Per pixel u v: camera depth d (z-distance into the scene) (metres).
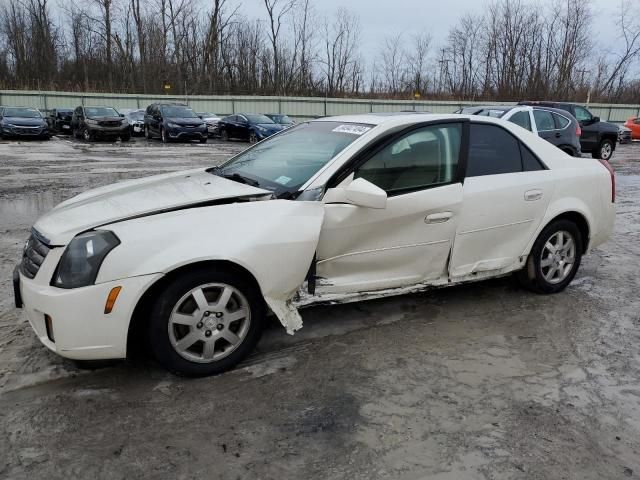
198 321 3.20
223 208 3.27
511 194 4.28
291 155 4.04
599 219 4.93
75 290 2.91
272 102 37.91
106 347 3.00
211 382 3.26
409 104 38.69
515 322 4.23
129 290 2.95
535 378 3.40
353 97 46.50
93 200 3.60
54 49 50.56
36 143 23.12
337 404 3.06
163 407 3.00
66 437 2.73
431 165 3.95
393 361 3.57
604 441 2.79
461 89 49.72
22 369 3.35
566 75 45.44
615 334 4.07
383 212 3.68
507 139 4.41
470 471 2.54
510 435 2.81
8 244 6.35
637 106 37.50
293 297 3.51
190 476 2.47
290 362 3.53
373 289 3.82
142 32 46.31
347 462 2.59
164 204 3.31
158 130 25.81
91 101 36.97
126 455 2.60
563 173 4.65
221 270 3.21
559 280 4.83
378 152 3.74
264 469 2.53
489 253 4.32
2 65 50.00
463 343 3.85
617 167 16.48
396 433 2.81
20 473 2.46
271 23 46.88
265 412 2.97
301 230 3.35
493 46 47.59
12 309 4.26
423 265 4.00
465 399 3.14
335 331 4.00
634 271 5.68
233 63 48.09
